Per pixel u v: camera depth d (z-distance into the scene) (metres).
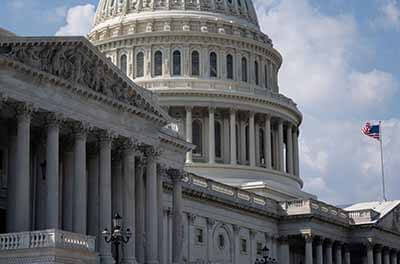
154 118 86.94
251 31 161.75
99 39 158.25
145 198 88.44
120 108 82.19
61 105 74.81
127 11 160.00
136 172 87.88
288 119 161.75
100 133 80.19
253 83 158.88
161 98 148.88
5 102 69.56
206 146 149.75
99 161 80.44
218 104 150.75
